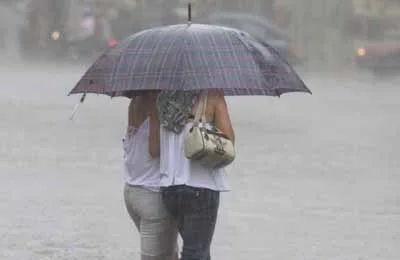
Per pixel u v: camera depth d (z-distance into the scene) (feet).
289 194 83.66
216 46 42.24
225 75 41.42
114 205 78.02
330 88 233.35
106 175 91.86
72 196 81.20
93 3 358.64
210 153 41.39
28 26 333.83
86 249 63.82
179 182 42.11
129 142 43.60
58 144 111.65
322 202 80.33
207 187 42.34
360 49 274.98
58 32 323.57
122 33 337.52
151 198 43.06
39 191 83.10
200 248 42.63
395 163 103.14
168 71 41.52
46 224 70.74
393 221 73.46
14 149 106.83
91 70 43.98
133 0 363.56
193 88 40.96
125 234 68.39
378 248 65.00
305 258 61.98
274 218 73.67
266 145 114.93
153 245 43.50
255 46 43.29
